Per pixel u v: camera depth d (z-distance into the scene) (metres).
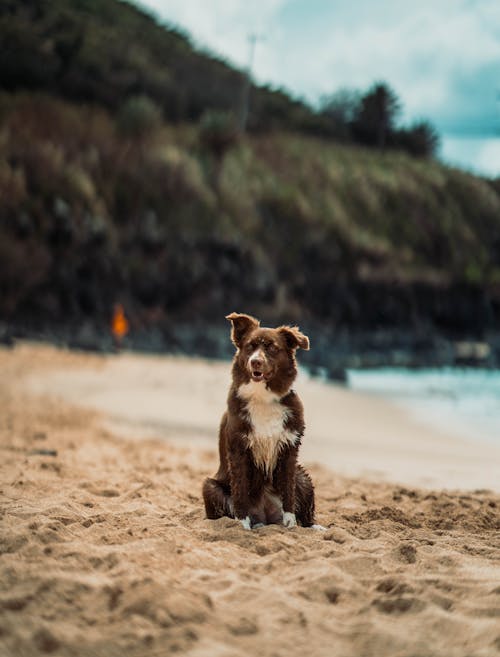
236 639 2.74
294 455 4.99
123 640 2.65
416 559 3.96
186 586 3.29
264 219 40.44
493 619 2.99
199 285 34.28
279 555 3.95
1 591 3.12
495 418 14.74
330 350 32.12
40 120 37.56
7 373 17.41
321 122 61.53
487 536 4.88
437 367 31.45
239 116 52.50
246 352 4.91
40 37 46.28
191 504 5.71
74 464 7.40
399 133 63.94
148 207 35.94
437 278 43.22
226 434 5.07
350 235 42.34
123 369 20.22
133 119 39.72
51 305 29.77
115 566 3.54
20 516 4.60
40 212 31.30
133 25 60.41
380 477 7.96
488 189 57.22
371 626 2.89
